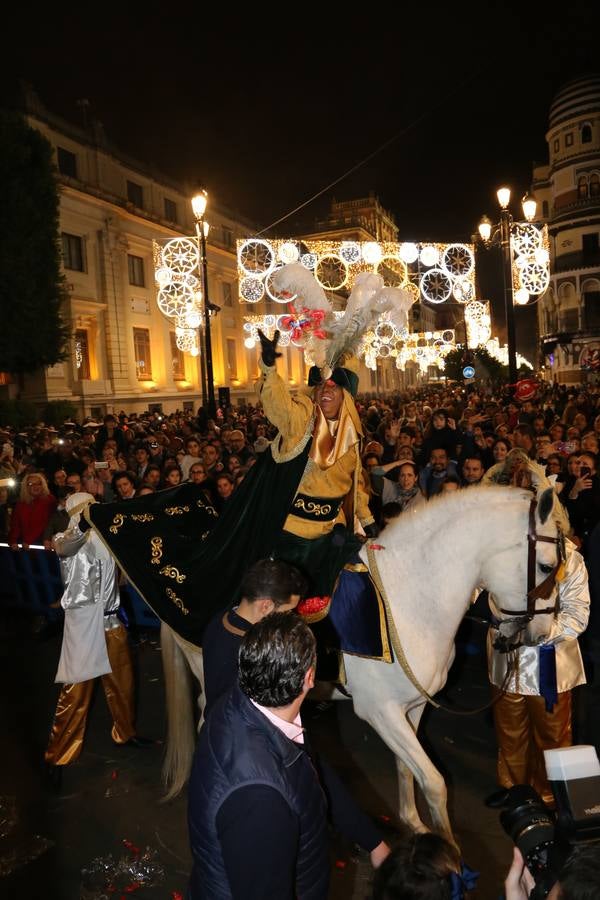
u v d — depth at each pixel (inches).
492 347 1707.7
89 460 431.8
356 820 94.3
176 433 709.9
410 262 676.1
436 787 133.2
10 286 922.7
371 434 519.8
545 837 71.5
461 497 142.6
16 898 141.0
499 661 158.1
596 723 196.1
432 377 3353.8
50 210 978.1
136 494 301.4
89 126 1248.2
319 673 141.6
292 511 147.5
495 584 139.3
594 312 1966.0
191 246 947.3
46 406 1035.9
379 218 2842.0
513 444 338.3
